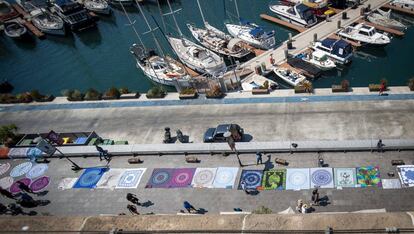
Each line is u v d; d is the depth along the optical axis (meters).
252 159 29.50
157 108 39.88
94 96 44.09
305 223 11.62
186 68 49.53
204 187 27.95
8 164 34.75
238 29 53.97
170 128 36.19
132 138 36.00
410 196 23.89
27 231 13.55
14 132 39.62
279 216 12.01
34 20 72.19
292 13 54.41
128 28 67.38
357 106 33.97
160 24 65.38
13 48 69.75
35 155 34.44
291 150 29.05
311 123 32.97
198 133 34.66
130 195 26.98
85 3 74.62
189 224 12.42
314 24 53.66
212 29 55.47
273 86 40.03
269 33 50.38
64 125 40.47
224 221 12.25
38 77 59.22
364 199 24.31
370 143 27.73
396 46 46.66
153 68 47.16
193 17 65.19
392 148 27.25
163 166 30.75
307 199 25.17
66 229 13.27
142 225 12.77
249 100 38.06
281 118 34.38
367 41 45.81
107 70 56.94
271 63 45.59
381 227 11.05
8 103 47.06
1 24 77.31
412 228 10.88
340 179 26.00
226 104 38.16
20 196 30.70
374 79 42.03
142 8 73.12
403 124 30.77
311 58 44.62
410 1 50.72
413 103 33.00
